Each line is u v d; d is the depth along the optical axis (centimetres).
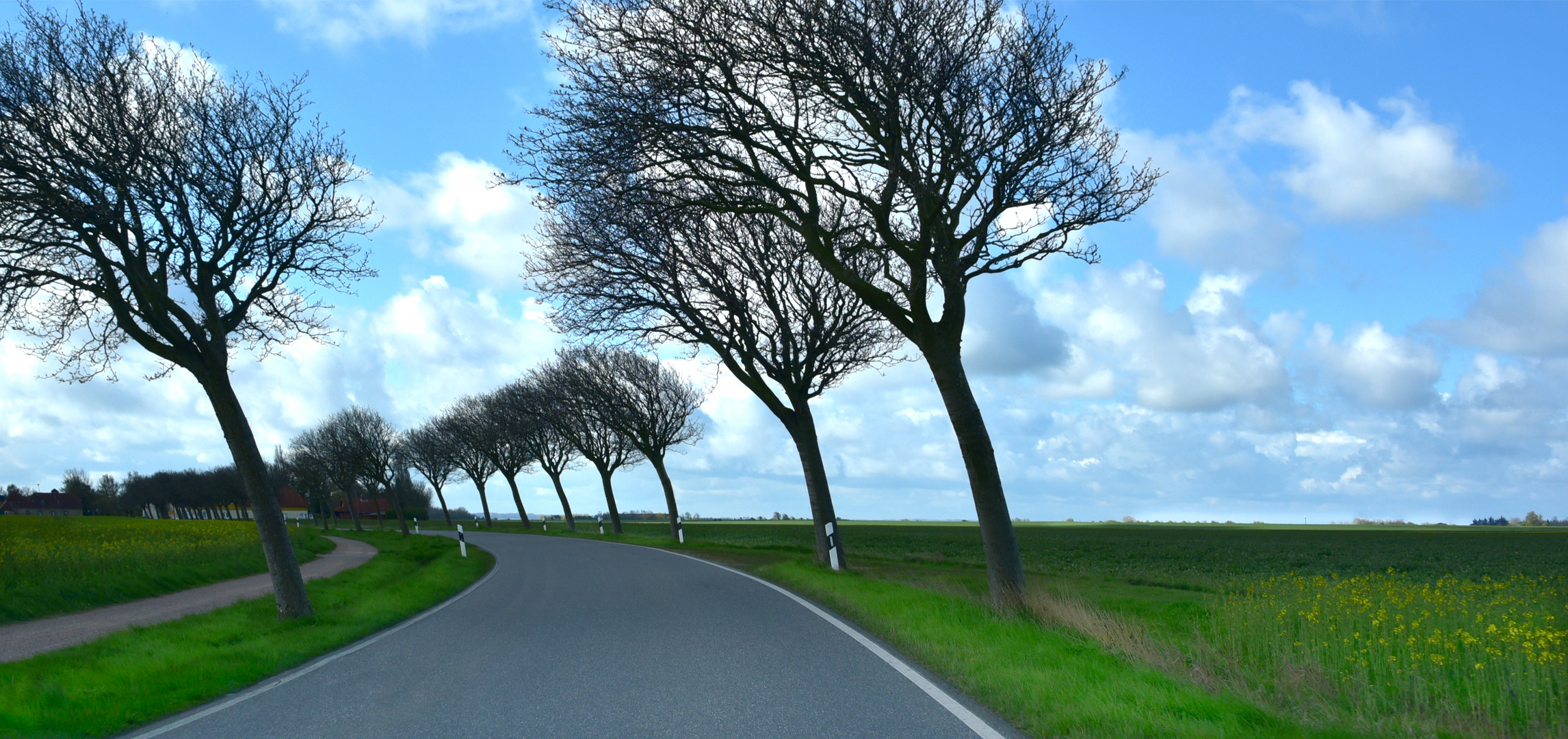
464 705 731
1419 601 960
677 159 1309
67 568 1995
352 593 1858
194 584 2284
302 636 1187
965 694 724
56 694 762
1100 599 1548
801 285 2319
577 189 1342
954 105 1220
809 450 2398
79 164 1262
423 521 13050
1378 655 767
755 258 2280
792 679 799
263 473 1437
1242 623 931
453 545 4134
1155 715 572
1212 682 706
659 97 1246
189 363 1420
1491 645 737
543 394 5378
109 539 3331
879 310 1369
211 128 1397
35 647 1236
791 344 2366
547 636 1155
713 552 3400
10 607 1584
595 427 5716
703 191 1460
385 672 919
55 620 1569
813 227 1376
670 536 5653
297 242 1509
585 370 4684
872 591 1484
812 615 1305
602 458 6166
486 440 7494
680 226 1559
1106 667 742
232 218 1427
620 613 1394
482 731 637
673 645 1028
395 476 8544
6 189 1231
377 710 725
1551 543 5238
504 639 1139
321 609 1517
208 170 1393
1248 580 2225
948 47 1198
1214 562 3391
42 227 1281
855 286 1362
